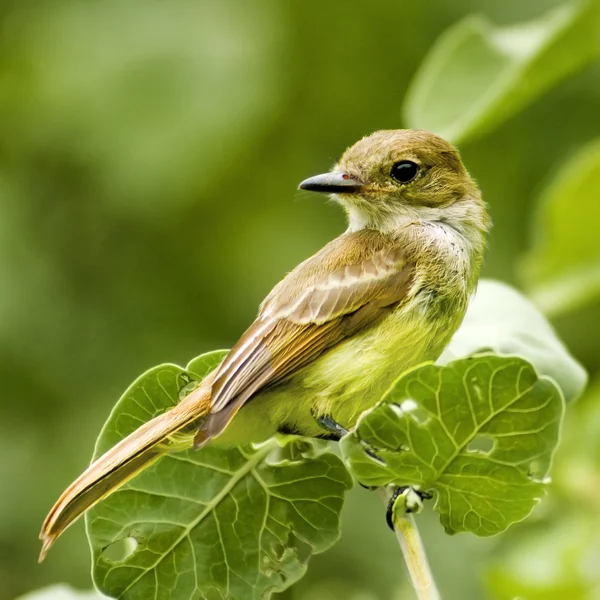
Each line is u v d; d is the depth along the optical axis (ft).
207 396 22.57
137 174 45.73
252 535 22.52
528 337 25.96
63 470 45.44
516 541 35.42
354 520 43.01
